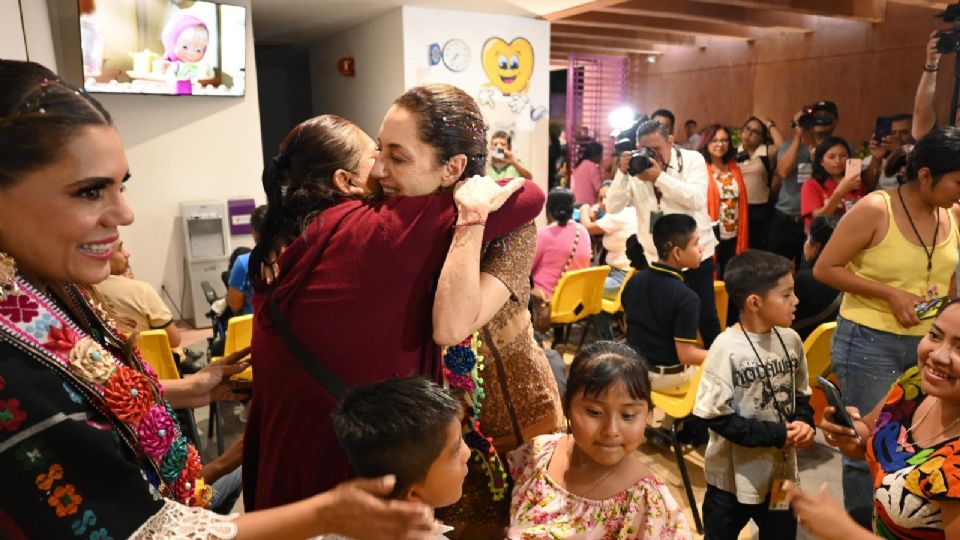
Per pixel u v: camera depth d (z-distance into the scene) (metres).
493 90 5.95
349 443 0.98
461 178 1.07
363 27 6.16
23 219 0.69
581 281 3.76
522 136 6.22
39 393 0.67
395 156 1.03
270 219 1.18
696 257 2.58
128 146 4.79
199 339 4.81
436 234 1.03
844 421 1.62
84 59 4.28
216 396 1.41
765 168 5.46
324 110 7.58
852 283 2.10
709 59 8.20
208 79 4.86
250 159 5.28
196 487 0.94
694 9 5.81
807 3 5.48
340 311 1.06
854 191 4.32
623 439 1.29
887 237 2.04
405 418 0.96
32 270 0.74
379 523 0.73
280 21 6.07
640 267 3.15
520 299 1.16
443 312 0.99
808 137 5.00
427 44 5.55
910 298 1.99
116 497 0.71
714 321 3.37
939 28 5.66
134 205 4.89
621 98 9.54
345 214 1.07
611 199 3.97
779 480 1.88
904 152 2.79
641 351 2.67
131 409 0.76
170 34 4.59
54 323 0.71
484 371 1.41
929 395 1.31
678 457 2.47
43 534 0.67
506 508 1.50
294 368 1.11
